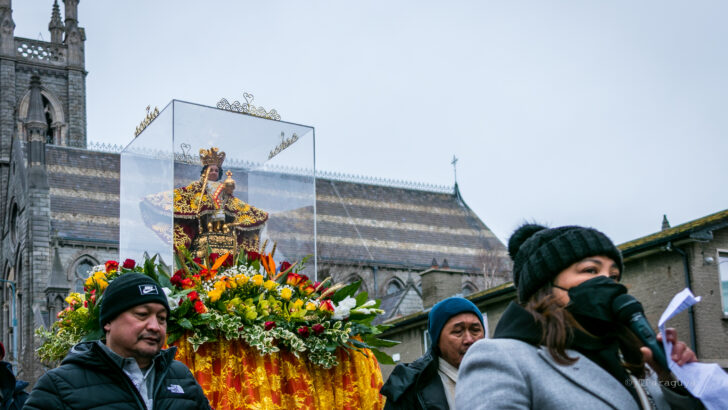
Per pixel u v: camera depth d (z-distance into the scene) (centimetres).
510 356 233
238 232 623
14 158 5741
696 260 1727
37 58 6359
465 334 473
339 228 6481
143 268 551
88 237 5253
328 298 588
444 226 7050
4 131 6128
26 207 5238
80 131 6347
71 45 6488
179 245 594
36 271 5038
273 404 521
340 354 573
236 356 527
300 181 681
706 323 1702
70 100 6378
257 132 655
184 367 420
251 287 547
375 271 6253
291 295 560
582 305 235
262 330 524
